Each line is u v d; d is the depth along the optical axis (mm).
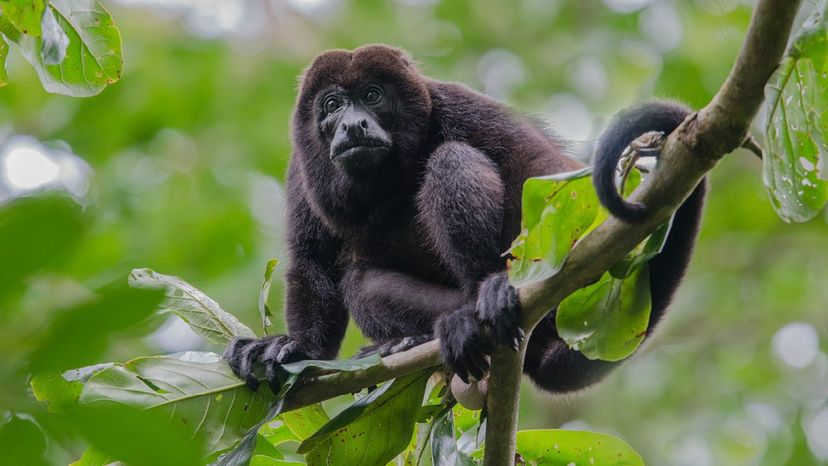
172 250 17141
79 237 3174
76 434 3354
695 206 6809
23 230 3092
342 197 9898
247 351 7289
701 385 18875
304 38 19422
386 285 9188
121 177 17625
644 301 6289
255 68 18750
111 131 17766
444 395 7637
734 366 19250
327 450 7109
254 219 17922
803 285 19609
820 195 5832
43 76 7035
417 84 10094
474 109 9820
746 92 5238
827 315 19391
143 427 3389
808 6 5980
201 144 18406
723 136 5379
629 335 6336
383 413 7141
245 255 17297
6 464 3680
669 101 6047
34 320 3264
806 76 5551
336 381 7184
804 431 18141
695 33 18516
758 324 19422
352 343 10484
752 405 18531
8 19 6711
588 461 7703
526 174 9062
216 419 6957
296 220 10273
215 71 18312
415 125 9984
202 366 7137
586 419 18078
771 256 19969
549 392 8625
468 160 8445
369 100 10016
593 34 19562
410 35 20188
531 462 7738
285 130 13750
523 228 5965
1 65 7219
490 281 6898
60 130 17594
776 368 19156
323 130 10094
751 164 20031
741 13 18172
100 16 6965
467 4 20828
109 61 7078
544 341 8656
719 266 19906
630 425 18203
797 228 20016
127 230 17188
